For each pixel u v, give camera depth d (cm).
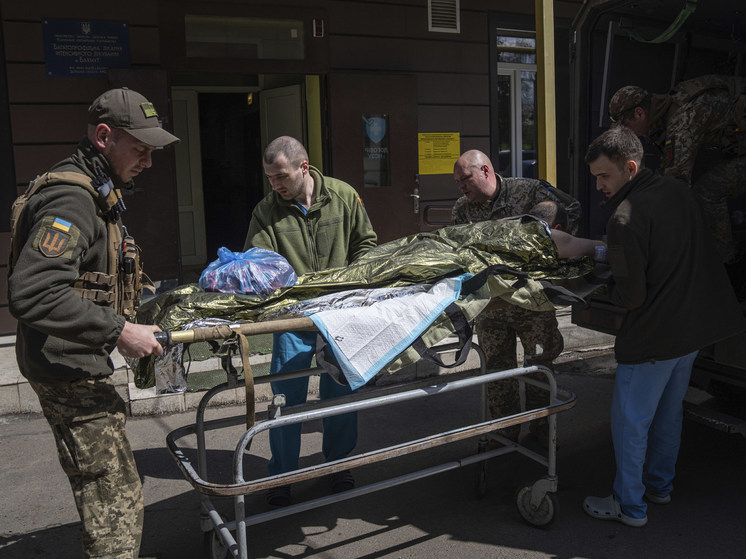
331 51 636
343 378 236
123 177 230
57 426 219
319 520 312
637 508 296
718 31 482
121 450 226
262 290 255
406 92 661
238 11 588
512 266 284
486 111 722
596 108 462
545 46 466
